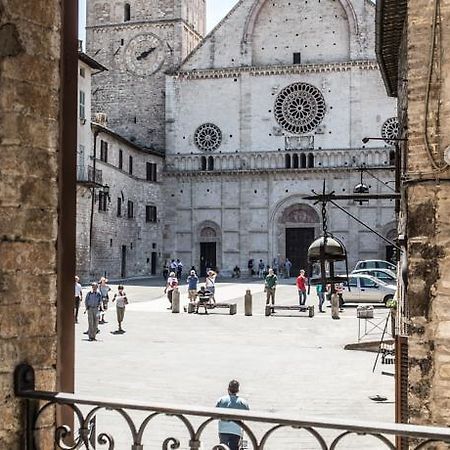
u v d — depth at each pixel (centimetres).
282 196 7794
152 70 8475
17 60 652
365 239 7525
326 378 2216
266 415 548
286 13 7881
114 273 7144
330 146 7694
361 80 7650
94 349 2789
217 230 7975
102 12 8644
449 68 995
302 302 4556
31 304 653
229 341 3094
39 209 665
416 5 1014
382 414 1756
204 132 8000
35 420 641
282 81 7831
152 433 1526
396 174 2252
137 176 7775
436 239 995
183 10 8469
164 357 2614
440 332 991
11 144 644
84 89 6194
